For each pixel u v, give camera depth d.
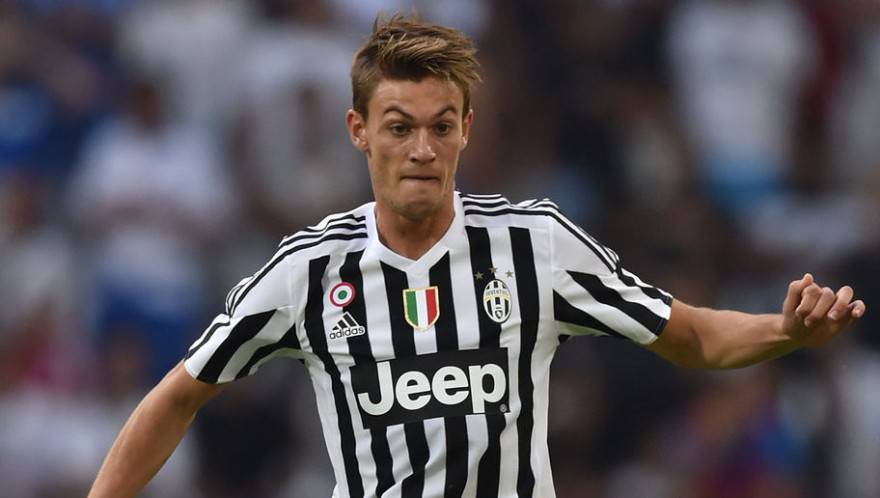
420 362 12.65
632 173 36.22
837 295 12.12
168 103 35.72
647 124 36.84
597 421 31.61
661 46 37.84
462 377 12.59
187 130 35.41
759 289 35.31
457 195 13.23
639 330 12.85
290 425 31.33
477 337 12.68
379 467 12.62
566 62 37.19
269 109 35.25
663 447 31.41
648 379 31.69
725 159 37.38
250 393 31.30
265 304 12.91
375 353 12.71
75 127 35.94
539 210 13.09
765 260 35.81
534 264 12.88
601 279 12.91
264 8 36.50
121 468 13.18
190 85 35.94
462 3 36.91
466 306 12.76
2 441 31.97
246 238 34.47
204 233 34.38
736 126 37.72
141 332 33.12
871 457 32.38
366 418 12.66
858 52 39.66
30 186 35.03
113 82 36.38
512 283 12.82
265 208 34.72
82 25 36.72
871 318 34.69
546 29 37.34
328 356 12.84
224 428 31.12
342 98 35.41
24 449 31.94
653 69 37.62
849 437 32.53
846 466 32.25
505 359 12.66
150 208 34.19
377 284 12.84
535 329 12.78
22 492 31.77
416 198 12.45
